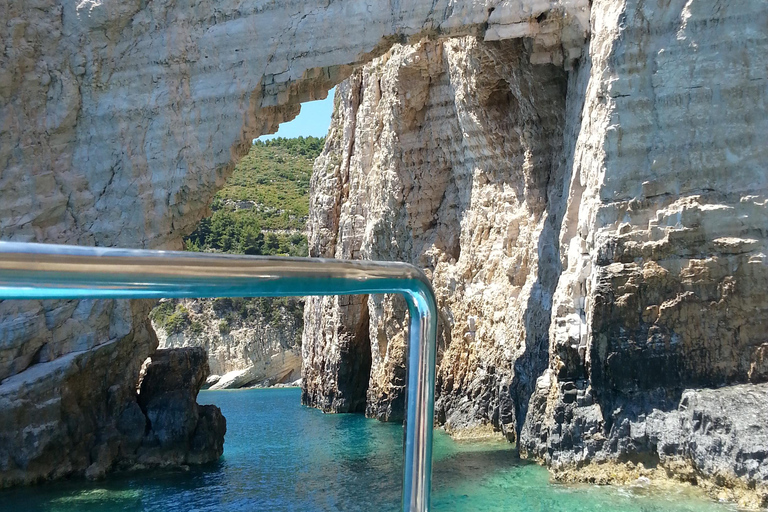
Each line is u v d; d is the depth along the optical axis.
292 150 85.31
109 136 14.80
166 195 14.86
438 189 22.92
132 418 15.30
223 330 51.69
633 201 12.10
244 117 14.95
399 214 23.89
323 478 14.88
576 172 13.93
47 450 13.73
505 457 14.84
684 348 11.70
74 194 14.66
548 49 14.79
